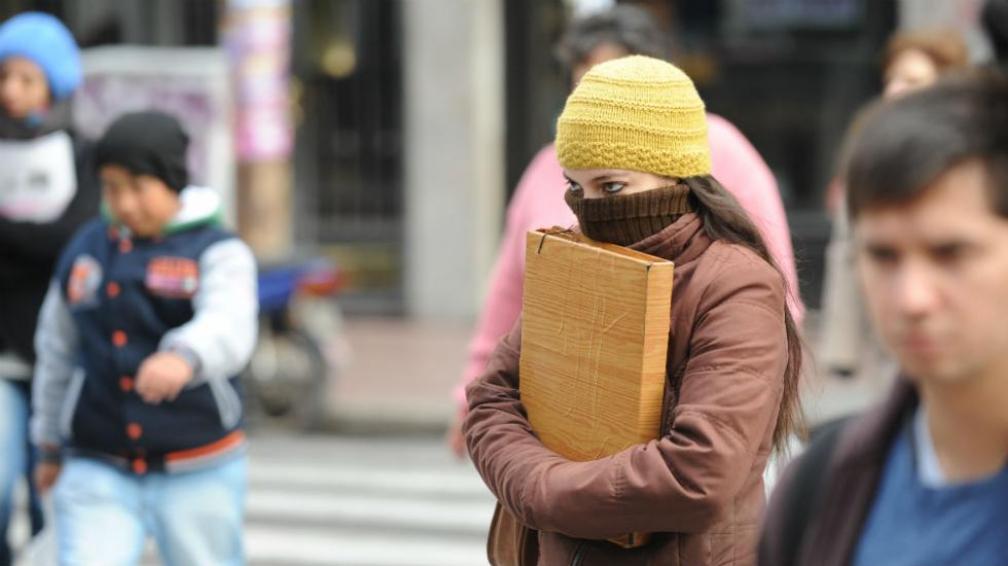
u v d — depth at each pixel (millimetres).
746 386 6910
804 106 36969
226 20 28453
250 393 27062
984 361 4324
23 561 15734
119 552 11750
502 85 37625
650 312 6961
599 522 6992
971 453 4539
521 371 7855
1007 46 6816
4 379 14469
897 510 4703
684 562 7152
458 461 25031
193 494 11930
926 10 33875
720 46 37094
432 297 37531
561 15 37281
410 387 29438
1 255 14211
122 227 12055
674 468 6797
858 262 4520
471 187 36938
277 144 28656
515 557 8047
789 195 37156
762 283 7207
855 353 15734
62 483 12062
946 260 4289
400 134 38406
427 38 36719
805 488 4969
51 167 14570
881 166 4277
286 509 22078
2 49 14711
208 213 12047
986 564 4492
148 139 11688
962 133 4207
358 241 38688
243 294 11891
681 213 7441
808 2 36688
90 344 11945
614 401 7156
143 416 11797
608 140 7340
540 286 7691
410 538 20562
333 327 27938
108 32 38125
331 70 38469
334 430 27359
